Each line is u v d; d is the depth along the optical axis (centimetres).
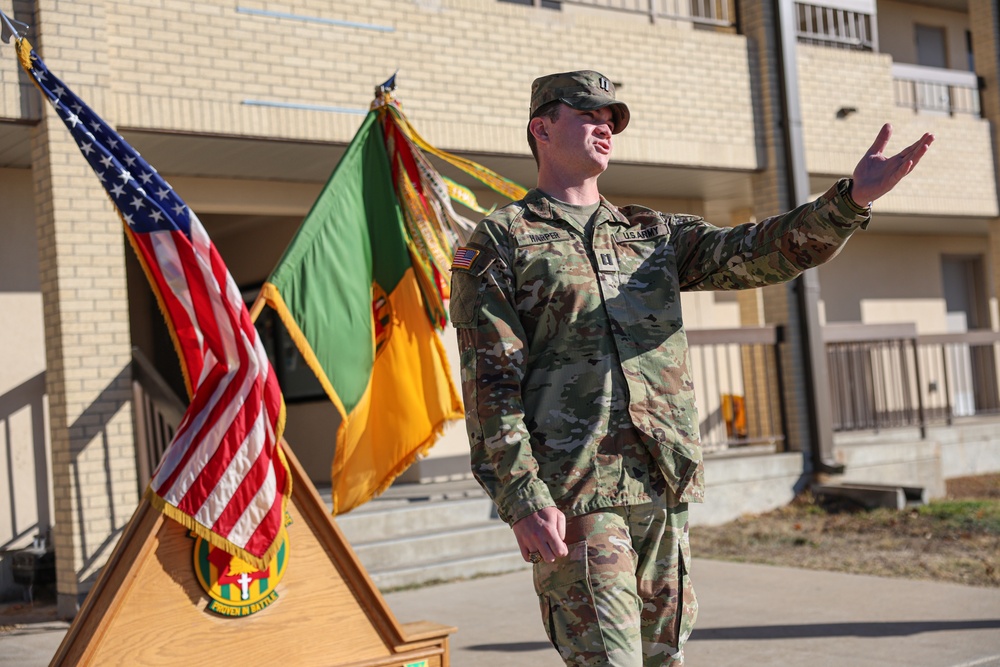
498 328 253
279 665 378
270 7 826
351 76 863
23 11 716
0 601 782
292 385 1160
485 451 250
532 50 970
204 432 385
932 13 1625
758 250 257
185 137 802
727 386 1296
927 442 1192
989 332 1409
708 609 659
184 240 427
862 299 1534
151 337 1257
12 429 834
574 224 267
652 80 1044
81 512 700
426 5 908
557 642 249
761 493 1072
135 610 358
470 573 817
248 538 374
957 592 686
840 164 1193
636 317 263
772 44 1126
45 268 719
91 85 734
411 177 596
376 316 587
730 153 1093
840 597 682
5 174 854
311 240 560
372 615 399
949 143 1355
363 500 562
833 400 1429
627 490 252
